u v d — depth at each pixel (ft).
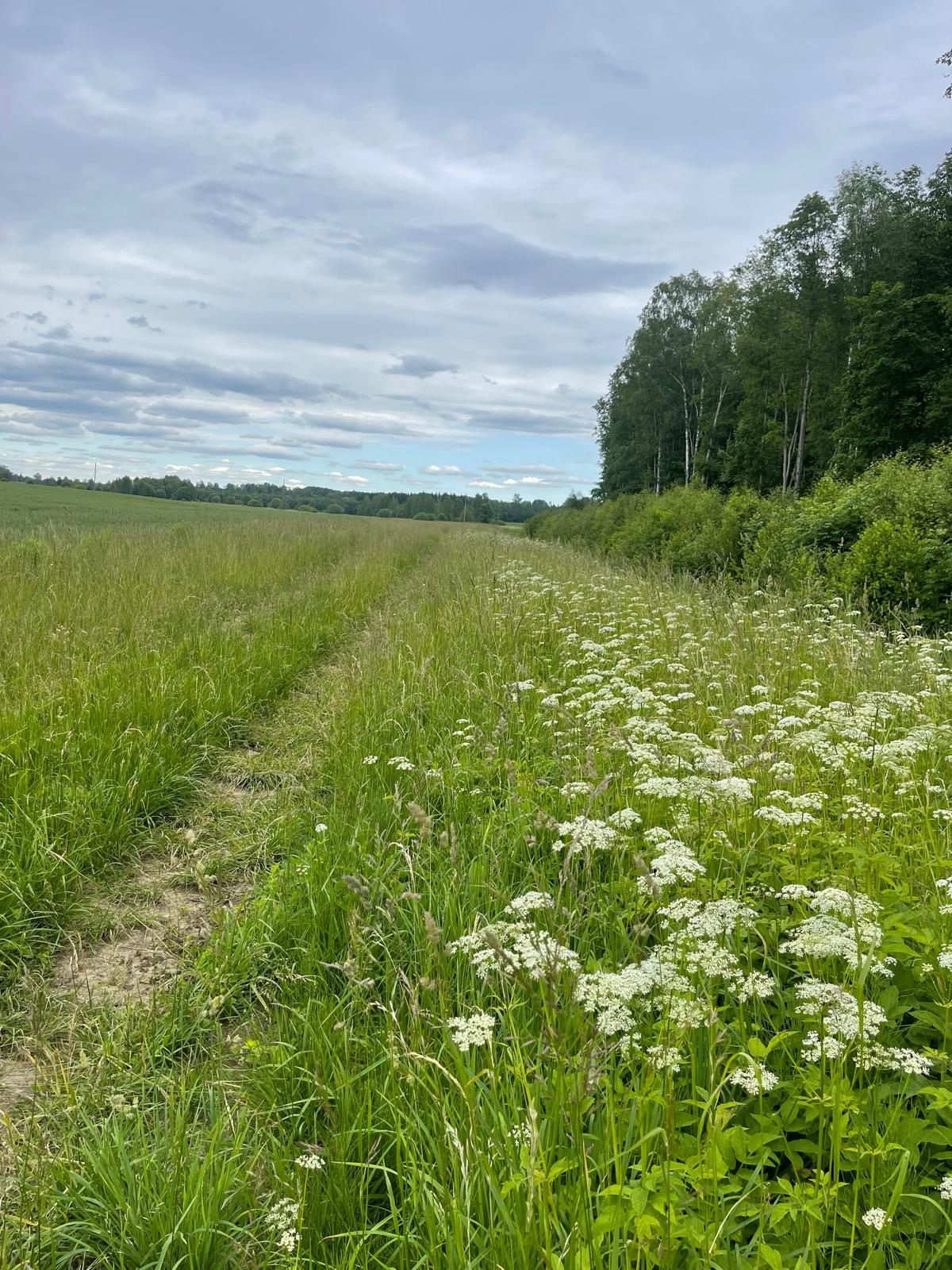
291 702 25.76
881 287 109.60
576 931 9.93
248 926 12.07
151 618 30.14
